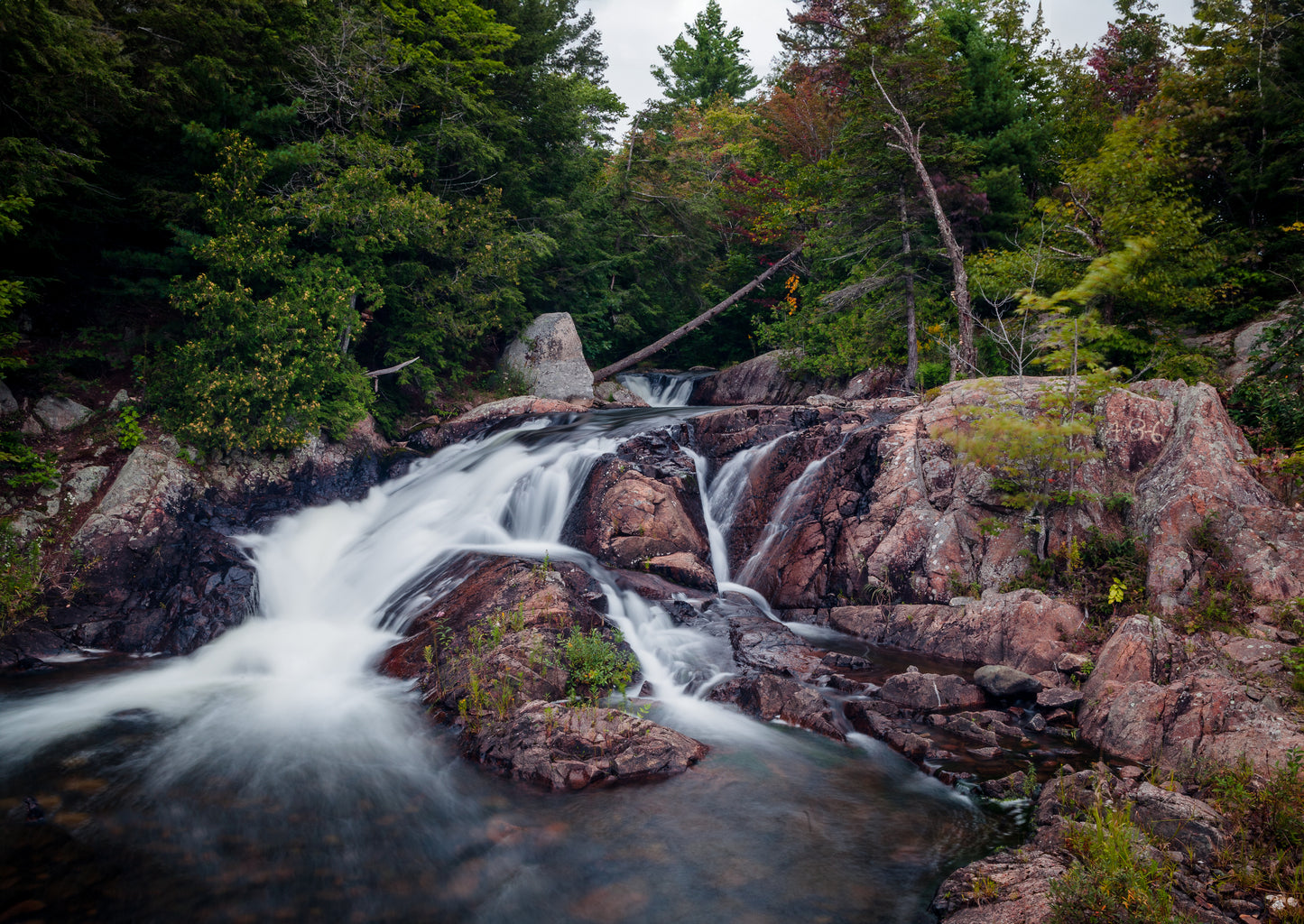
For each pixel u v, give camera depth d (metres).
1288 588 8.80
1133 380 14.73
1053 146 22.92
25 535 11.70
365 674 9.58
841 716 8.27
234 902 5.02
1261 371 12.78
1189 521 9.80
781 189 31.05
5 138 11.28
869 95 20.02
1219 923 4.30
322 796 6.48
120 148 14.74
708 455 15.05
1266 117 16.73
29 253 14.03
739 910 4.97
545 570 10.43
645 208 30.34
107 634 10.80
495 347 23.89
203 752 7.33
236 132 14.52
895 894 5.14
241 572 11.96
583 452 14.59
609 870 5.44
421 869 5.44
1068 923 4.29
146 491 12.66
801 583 12.39
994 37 25.50
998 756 7.26
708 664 9.45
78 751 7.33
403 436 18.34
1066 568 10.56
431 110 19.84
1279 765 5.97
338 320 15.77
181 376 14.07
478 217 19.66
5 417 12.87
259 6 14.91
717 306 29.56
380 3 18.69
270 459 14.91
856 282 22.22
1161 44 23.95
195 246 14.00
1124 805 5.69
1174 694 7.23
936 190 20.33
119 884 5.19
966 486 11.91
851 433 13.55
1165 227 13.07
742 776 6.90
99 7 13.02
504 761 7.00
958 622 10.30
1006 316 20.45
